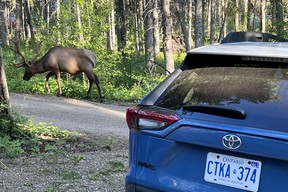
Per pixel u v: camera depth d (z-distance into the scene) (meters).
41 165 5.62
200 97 2.87
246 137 2.53
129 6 30.05
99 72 15.80
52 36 16.42
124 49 17.89
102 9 16.09
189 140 2.74
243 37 4.00
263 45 3.20
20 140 6.63
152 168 2.94
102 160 6.02
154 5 21.64
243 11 35.44
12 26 41.91
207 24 45.06
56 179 5.05
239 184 2.59
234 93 2.79
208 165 2.71
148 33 21.44
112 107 12.66
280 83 2.73
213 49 3.09
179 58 28.11
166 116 2.86
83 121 9.80
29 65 13.55
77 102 12.84
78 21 15.93
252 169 2.55
